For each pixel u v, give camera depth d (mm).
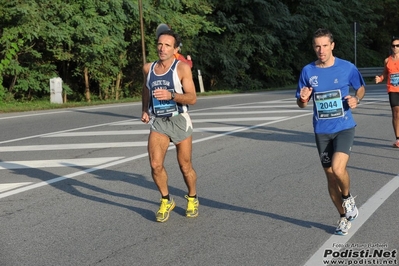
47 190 8742
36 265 5707
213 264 5625
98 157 11266
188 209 7258
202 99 24172
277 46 35469
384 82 38156
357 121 15844
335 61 6410
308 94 6344
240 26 32688
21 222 7125
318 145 6465
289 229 6668
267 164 10391
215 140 13023
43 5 22844
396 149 11727
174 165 10398
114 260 5793
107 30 24500
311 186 8703
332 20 39094
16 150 12164
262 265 5574
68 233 6676
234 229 6723
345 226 6422
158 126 6973
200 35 32688
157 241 6352
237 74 33781
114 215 7410
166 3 27281
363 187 8578
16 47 22719
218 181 9141
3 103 22859
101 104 22594
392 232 6508
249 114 17859
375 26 45000
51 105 21891
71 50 24891
